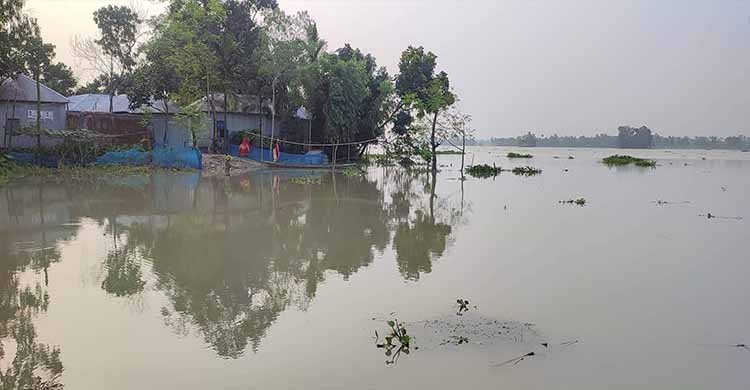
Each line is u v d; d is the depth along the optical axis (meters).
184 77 33.44
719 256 11.18
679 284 9.12
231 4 34.88
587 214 17.05
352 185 26.02
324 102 37.28
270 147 35.69
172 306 7.87
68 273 9.53
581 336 6.79
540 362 6.04
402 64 42.81
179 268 9.93
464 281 9.20
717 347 6.51
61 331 6.89
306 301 8.12
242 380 5.59
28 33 27.55
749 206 19.25
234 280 9.20
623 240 12.85
